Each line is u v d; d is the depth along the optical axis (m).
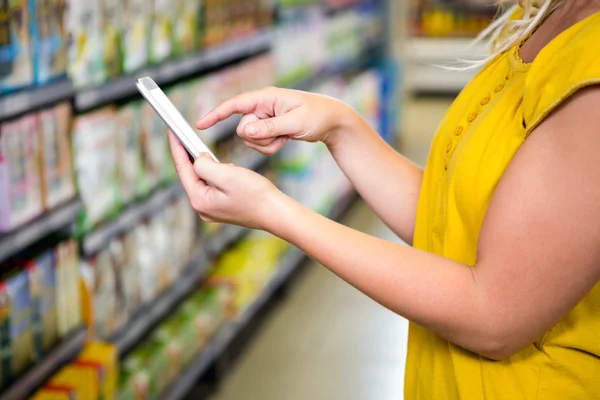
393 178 1.40
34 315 2.15
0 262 2.13
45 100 2.07
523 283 0.99
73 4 2.26
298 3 4.87
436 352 1.24
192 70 3.39
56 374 2.25
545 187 0.98
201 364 3.20
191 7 3.11
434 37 11.00
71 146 2.27
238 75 3.69
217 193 1.10
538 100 1.01
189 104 3.14
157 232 2.95
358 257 1.04
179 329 3.13
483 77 1.22
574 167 0.96
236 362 3.61
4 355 2.01
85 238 2.40
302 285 4.55
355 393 3.33
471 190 1.10
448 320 1.02
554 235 0.97
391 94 7.27
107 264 2.58
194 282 3.40
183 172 1.16
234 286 3.63
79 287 2.37
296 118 1.28
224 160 3.63
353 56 6.38
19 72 1.99
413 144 7.89
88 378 2.26
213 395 3.31
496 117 1.10
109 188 2.54
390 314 4.16
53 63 2.13
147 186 2.84
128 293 2.74
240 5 3.65
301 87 4.94
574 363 1.11
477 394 1.16
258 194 1.08
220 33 3.41
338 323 4.05
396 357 3.67
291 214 1.07
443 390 1.23
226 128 3.60
